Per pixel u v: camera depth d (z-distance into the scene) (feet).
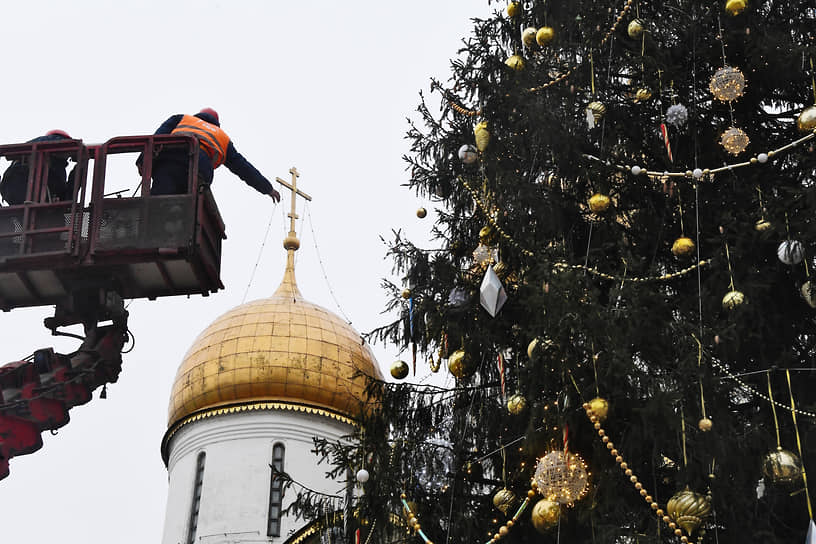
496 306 43.14
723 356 46.01
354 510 52.85
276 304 130.93
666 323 45.19
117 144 55.26
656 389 43.09
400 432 53.72
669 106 51.03
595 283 50.16
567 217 52.01
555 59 53.31
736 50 50.24
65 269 53.42
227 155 62.18
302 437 122.11
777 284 47.85
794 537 43.93
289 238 142.82
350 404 124.36
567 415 43.50
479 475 52.34
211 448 122.52
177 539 119.65
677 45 50.96
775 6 50.34
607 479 43.88
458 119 57.06
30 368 59.77
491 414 52.08
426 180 57.41
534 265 49.03
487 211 52.65
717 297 46.01
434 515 50.88
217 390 123.34
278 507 118.83
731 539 43.47
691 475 42.73
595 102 47.29
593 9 52.03
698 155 50.60
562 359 43.91
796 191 45.52
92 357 58.08
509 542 48.32
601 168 49.78
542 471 40.01
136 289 56.24
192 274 55.16
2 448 59.36
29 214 53.62
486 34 55.93
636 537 41.63
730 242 46.88
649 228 50.62
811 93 50.14
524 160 52.37
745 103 50.98
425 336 54.44
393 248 56.90
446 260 56.08
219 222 57.36
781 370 44.91
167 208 53.42
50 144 54.85
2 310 55.93
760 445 43.37
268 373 123.03
